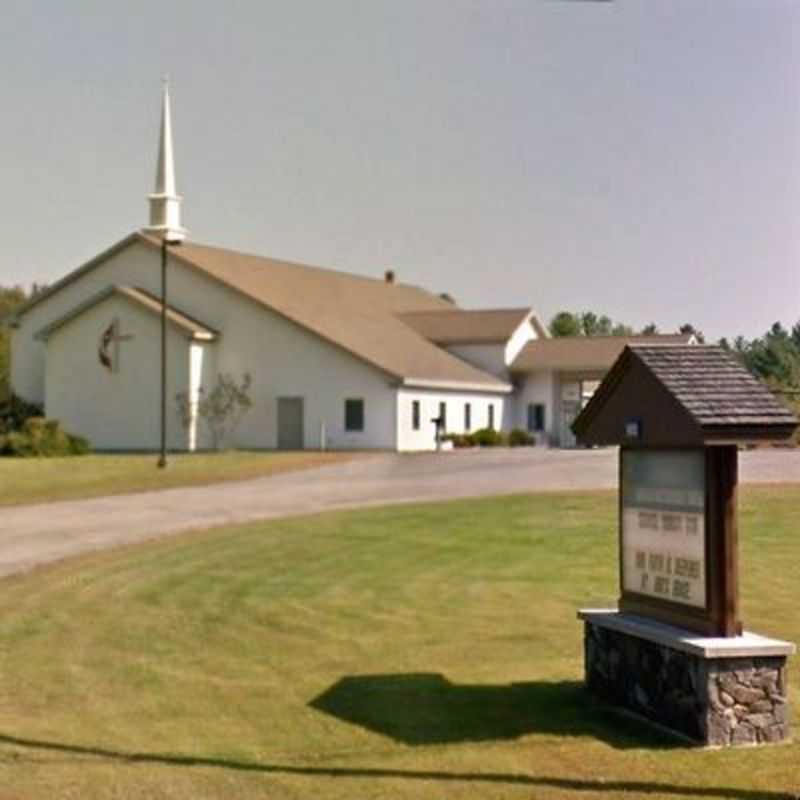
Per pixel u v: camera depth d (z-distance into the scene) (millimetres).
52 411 53312
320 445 50250
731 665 8344
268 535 19953
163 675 10977
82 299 55375
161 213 57156
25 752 8773
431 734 8992
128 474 34688
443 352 57438
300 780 8055
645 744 8500
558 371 57656
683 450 8828
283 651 11828
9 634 12656
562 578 15555
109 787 7969
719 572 8508
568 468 34344
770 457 35562
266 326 51344
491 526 20484
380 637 12336
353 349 49844
